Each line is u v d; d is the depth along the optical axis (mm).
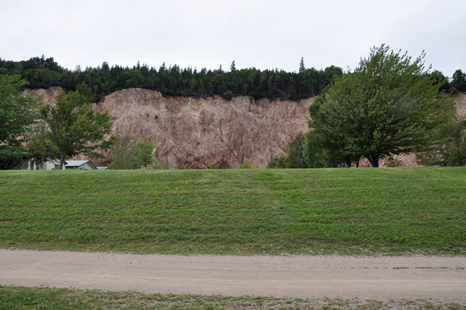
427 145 27266
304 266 8188
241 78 120812
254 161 93312
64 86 103125
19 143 37344
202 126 98188
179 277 7348
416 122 24469
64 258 9039
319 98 40562
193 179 17891
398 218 12156
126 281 7090
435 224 11500
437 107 27062
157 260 8789
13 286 6773
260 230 11398
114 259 8914
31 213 13312
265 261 8656
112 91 103812
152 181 17594
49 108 34344
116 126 88812
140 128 89812
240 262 8570
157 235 11180
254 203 14047
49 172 19984
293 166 60750
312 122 38281
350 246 10102
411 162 67188
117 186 16734
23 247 10289
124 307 5711
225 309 5605
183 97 108938
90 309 5625
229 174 18875
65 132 34406
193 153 92688
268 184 16891
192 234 11211
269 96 112375
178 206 13875
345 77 31828
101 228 11852
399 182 16797
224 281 7062
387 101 24906
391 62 27719
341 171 19547
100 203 14305
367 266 8164
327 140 30141
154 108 99812
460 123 42344
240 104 109375
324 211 13008
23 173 19656
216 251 9672
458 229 11023
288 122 104062
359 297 6141
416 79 26922
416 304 5832
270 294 6297
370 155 26203
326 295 6238
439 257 8953
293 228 11500
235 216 12648
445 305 5789
